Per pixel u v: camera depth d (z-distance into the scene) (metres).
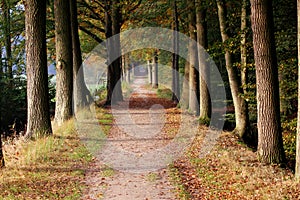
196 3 17.41
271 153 10.05
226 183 8.40
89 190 8.06
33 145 11.22
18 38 21.98
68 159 10.55
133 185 8.42
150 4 25.91
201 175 9.20
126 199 7.50
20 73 21.22
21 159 9.95
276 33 13.67
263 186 7.90
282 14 14.82
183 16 23.67
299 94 8.16
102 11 26.52
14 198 7.29
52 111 22.17
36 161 10.06
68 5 16.03
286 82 13.67
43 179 8.62
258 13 9.73
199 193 7.94
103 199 7.50
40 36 12.40
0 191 7.71
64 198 7.45
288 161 11.12
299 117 8.16
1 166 9.45
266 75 9.88
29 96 12.55
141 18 26.92
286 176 8.62
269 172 8.98
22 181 8.38
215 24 22.64
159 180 8.82
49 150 11.20
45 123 12.56
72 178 8.83
